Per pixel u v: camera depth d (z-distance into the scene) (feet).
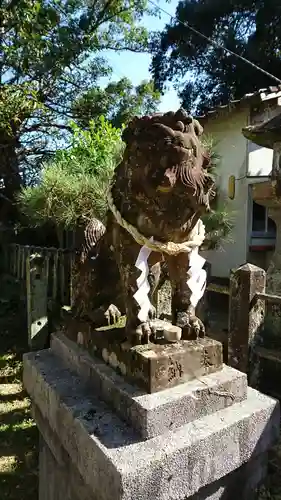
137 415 4.29
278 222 11.66
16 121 20.88
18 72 22.47
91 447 4.23
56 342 6.68
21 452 8.17
